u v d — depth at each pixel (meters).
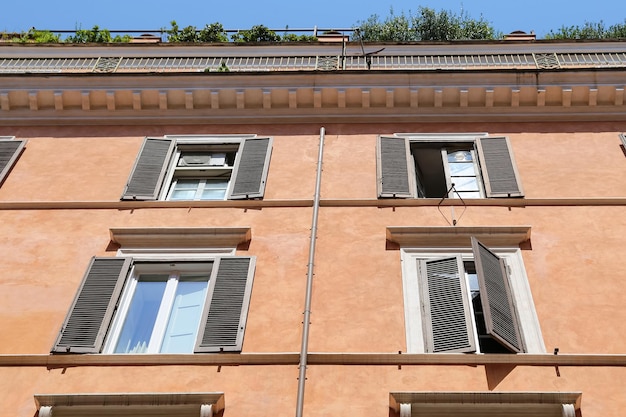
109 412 10.48
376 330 11.72
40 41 22.20
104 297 12.48
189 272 13.27
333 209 14.20
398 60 19.06
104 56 19.48
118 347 12.02
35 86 17.17
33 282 12.91
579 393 10.26
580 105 16.52
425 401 10.27
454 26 28.39
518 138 16.02
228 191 14.95
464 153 15.99
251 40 24.00
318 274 12.73
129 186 14.95
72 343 11.66
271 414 10.45
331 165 15.45
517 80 16.62
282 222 13.98
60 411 10.52
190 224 14.13
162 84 17.09
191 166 16.00
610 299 12.05
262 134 16.53
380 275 12.67
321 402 10.59
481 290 11.91
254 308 12.16
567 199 14.15
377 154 15.57
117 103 17.06
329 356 11.17
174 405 10.41
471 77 16.70
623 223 13.55
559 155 15.45
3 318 12.25
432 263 12.80
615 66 16.98
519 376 10.83
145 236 13.59
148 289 13.01
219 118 16.91
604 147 15.57
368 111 16.80
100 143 16.38
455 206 14.26
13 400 10.90
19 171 15.66
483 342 11.68
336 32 23.28
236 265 12.91
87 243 13.70
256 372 11.05
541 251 13.05
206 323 11.87
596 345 11.35
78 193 14.98
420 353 11.12
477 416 10.23
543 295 12.21
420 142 16.16
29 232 13.98
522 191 14.44
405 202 14.33
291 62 18.84
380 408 10.45
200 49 20.64
